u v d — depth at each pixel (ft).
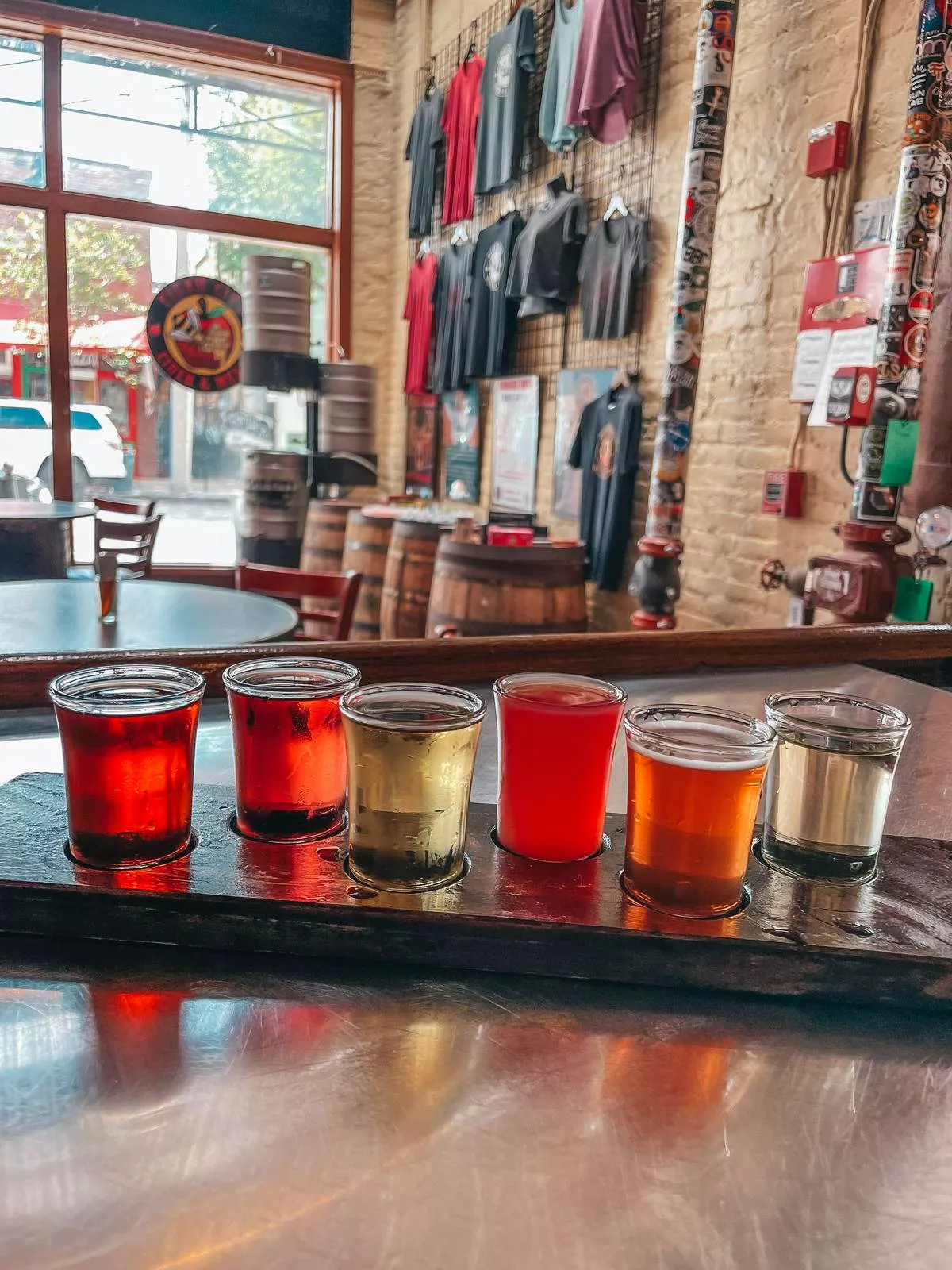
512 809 2.32
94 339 17.76
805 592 7.95
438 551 10.44
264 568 8.83
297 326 16.58
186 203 17.85
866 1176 1.48
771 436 9.73
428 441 17.49
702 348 10.77
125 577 10.84
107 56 16.94
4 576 14.26
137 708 2.06
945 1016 1.96
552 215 12.27
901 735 2.22
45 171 16.83
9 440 17.61
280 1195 1.38
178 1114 1.54
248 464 16.65
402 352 18.53
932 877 2.31
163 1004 1.86
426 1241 1.30
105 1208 1.34
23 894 2.03
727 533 10.47
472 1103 1.60
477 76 14.40
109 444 18.21
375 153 18.62
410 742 2.00
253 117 18.04
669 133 11.01
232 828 2.40
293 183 18.56
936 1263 1.31
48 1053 1.69
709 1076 1.72
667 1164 1.48
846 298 8.25
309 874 2.14
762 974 1.97
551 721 2.21
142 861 2.15
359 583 8.51
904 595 7.39
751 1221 1.37
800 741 2.25
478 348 14.55
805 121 9.15
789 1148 1.54
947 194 6.95
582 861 2.31
